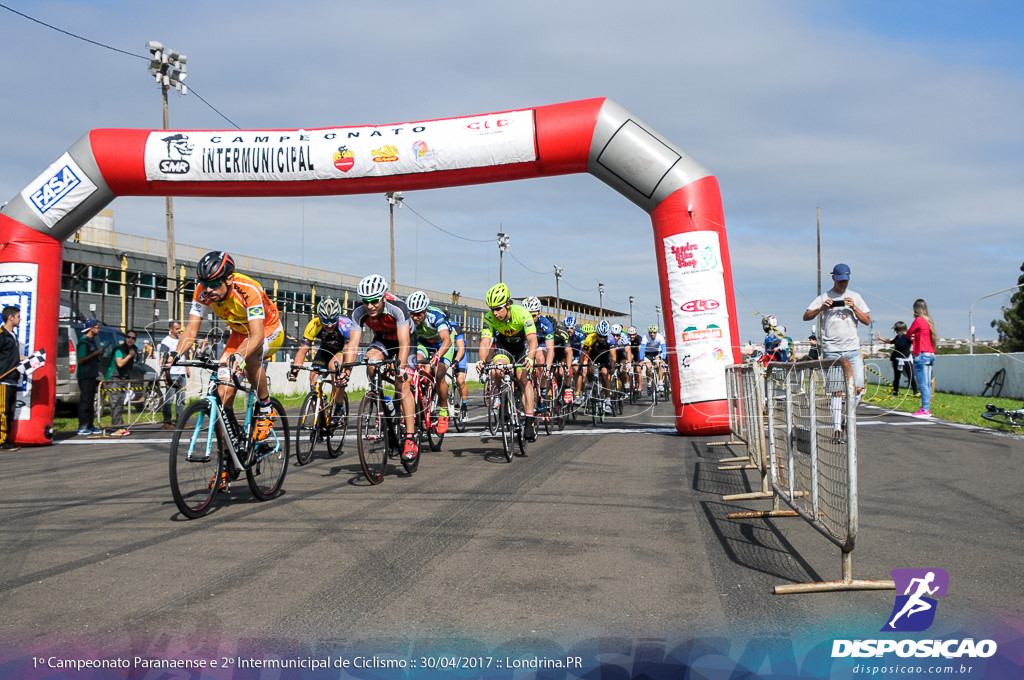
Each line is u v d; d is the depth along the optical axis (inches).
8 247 348.2
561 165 338.0
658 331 621.9
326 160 347.3
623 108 333.7
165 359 172.1
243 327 193.2
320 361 276.7
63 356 479.8
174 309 536.7
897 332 452.1
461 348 339.0
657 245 334.6
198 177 352.2
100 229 938.7
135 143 351.9
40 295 349.7
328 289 1270.9
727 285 327.3
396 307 226.7
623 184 335.3
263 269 1163.3
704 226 324.5
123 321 559.5
